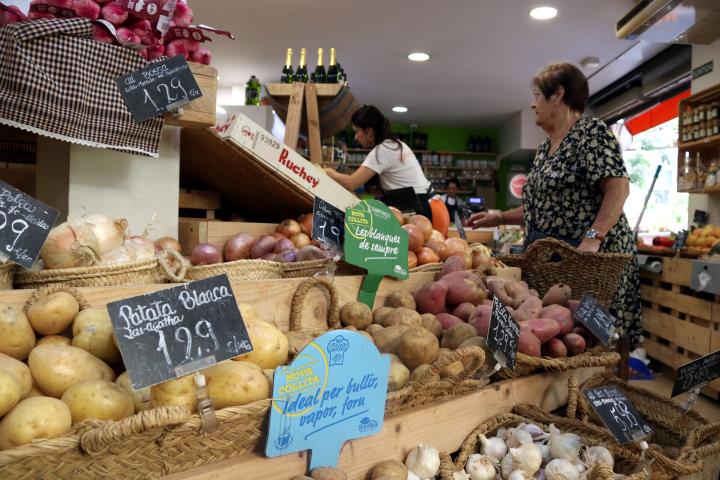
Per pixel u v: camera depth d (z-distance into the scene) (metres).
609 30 5.76
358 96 8.60
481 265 2.19
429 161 10.66
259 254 1.83
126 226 1.46
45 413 0.86
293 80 4.39
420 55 6.65
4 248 1.11
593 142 2.45
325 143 4.95
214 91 1.70
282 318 1.51
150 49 1.54
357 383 1.15
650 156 7.68
